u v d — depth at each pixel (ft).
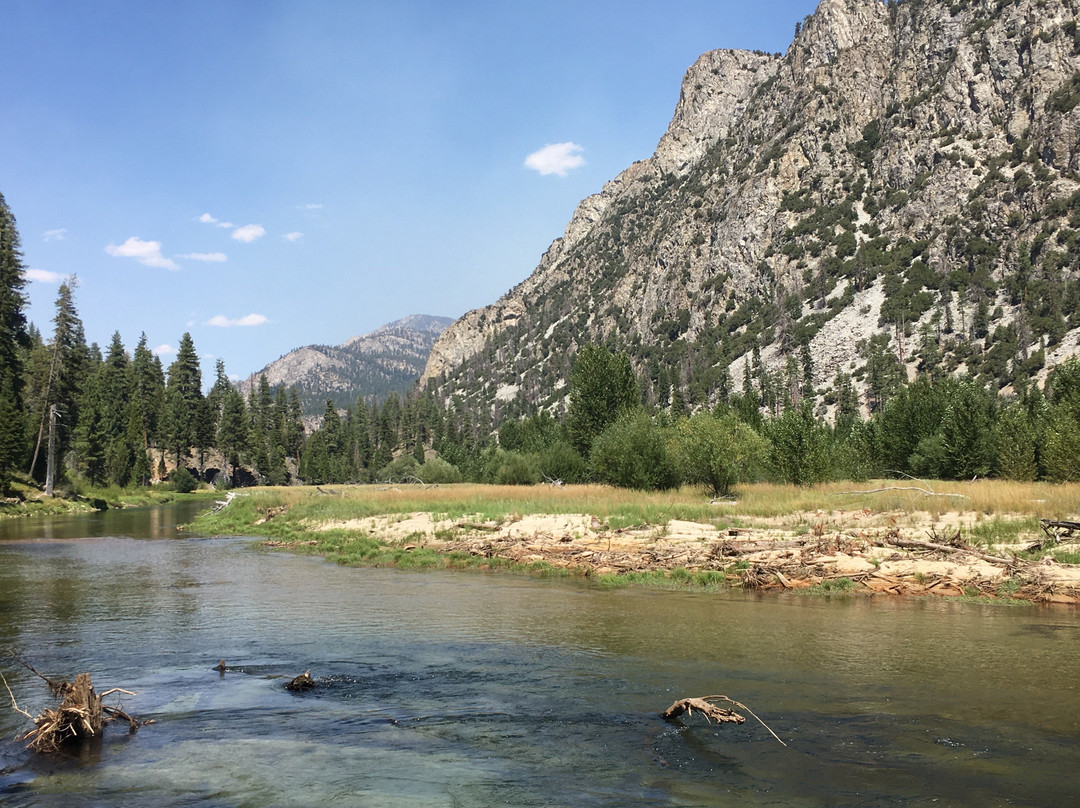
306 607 52.54
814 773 22.89
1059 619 45.37
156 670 36.27
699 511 93.61
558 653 38.70
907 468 166.09
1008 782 21.88
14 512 168.86
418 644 41.11
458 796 21.80
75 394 229.45
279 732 27.71
